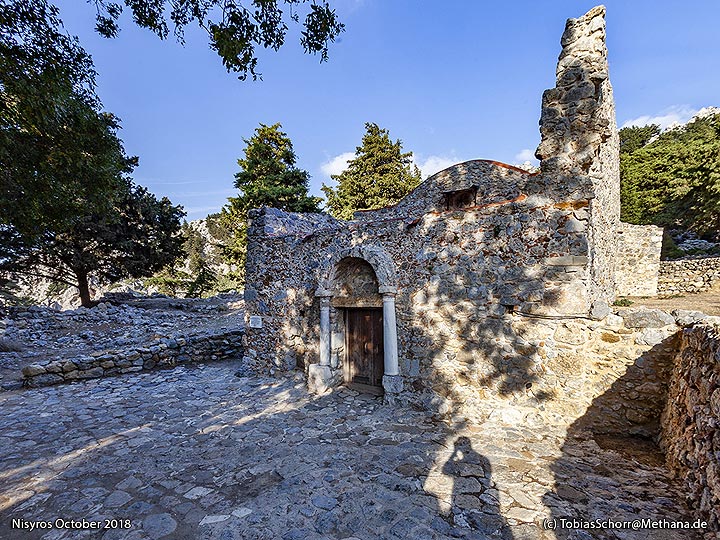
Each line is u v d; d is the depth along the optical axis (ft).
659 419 14.74
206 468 14.28
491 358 18.61
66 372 28.94
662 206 73.61
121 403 23.39
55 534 10.30
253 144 82.53
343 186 90.68
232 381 29.01
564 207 16.70
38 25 18.13
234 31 17.47
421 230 21.31
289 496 12.07
